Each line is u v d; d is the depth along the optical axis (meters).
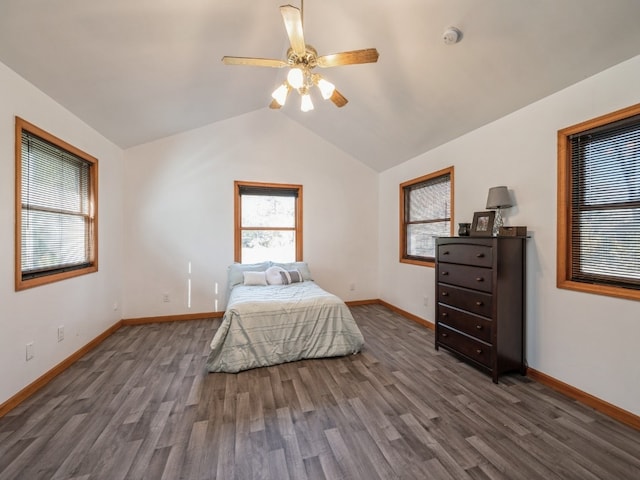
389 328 3.75
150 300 3.97
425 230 4.02
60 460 1.52
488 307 2.41
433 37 2.19
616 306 1.89
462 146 3.24
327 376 2.47
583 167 2.12
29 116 2.18
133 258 3.90
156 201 3.99
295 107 4.20
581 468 1.48
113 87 2.57
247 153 4.37
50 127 2.43
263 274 3.88
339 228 4.88
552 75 2.11
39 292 2.26
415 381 2.38
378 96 3.17
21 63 1.98
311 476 1.43
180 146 4.08
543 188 2.35
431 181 3.87
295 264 4.28
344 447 1.63
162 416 1.91
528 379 2.41
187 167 4.11
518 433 1.74
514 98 2.44
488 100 2.58
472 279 2.58
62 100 2.50
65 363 2.58
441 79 2.57
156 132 3.79
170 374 2.50
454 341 2.81
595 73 1.98
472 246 2.58
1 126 1.93
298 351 2.76
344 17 2.34
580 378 2.09
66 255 2.74
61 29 1.82
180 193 4.07
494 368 2.35
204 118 3.95
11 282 1.99
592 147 2.07
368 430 1.77
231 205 4.29
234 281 3.86
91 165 3.13
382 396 2.15
